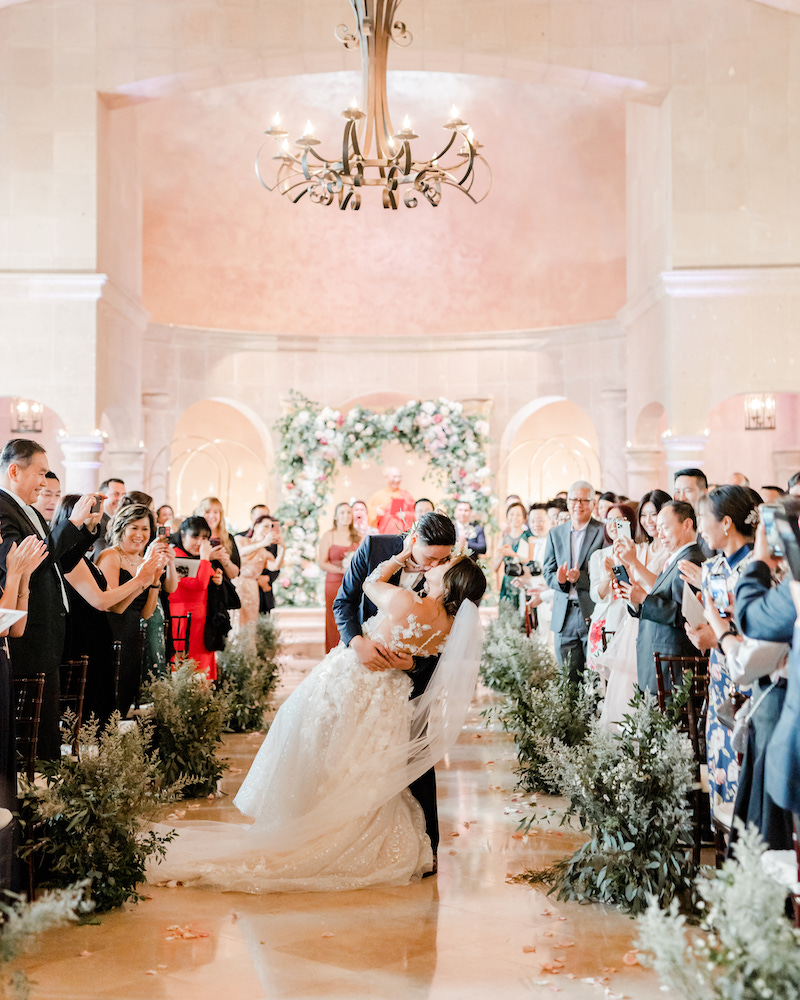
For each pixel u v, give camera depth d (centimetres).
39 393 1140
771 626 301
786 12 1131
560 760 443
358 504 1148
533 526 962
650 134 1226
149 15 1155
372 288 1669
